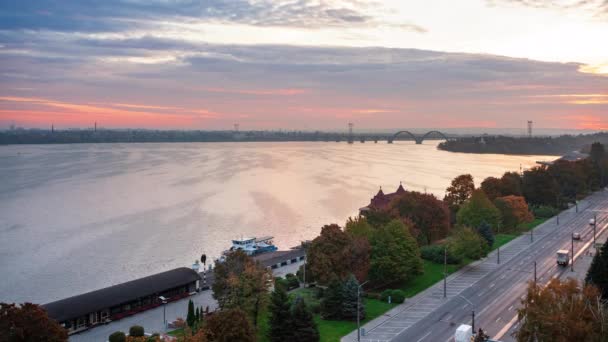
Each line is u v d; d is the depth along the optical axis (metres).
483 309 92.44
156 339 70.94
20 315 60.59
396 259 105.19
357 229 116.50
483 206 148.25
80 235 160.25
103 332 85.56
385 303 97.69
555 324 63.09
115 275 122.19
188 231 167.88
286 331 76.81
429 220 139.25
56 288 112.62
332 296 90.00
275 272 124.88
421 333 82.06
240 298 83.25
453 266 122.44
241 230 171.25
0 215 190.00
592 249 136.25
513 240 149.88
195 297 104.88
